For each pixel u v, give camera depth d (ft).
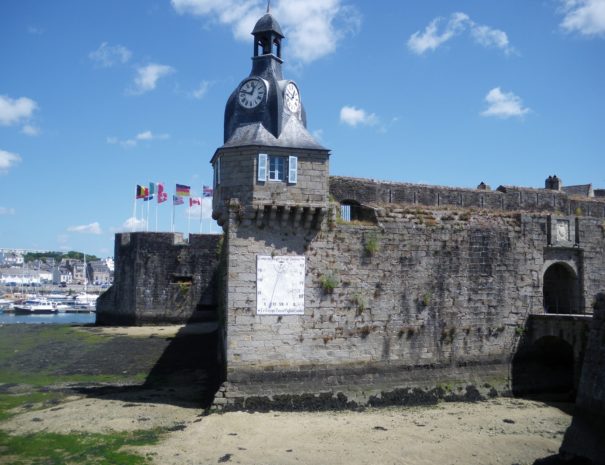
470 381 113.60
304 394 100.22
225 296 105.19
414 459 78.18
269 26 112.68
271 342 99.86
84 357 142.41
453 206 127.85
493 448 83.25
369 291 107.14
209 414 93.81
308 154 103.35
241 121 108.68
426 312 111.65
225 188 102.37
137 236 186.19
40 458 74.38
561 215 127.75
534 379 119.14
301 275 102.47
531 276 122.31
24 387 117.60
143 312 183.73
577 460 79.00
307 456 77.82
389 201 127.34
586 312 129.08
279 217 101.86
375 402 104.32
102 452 76.54
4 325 196.13
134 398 107.14
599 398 80.43
